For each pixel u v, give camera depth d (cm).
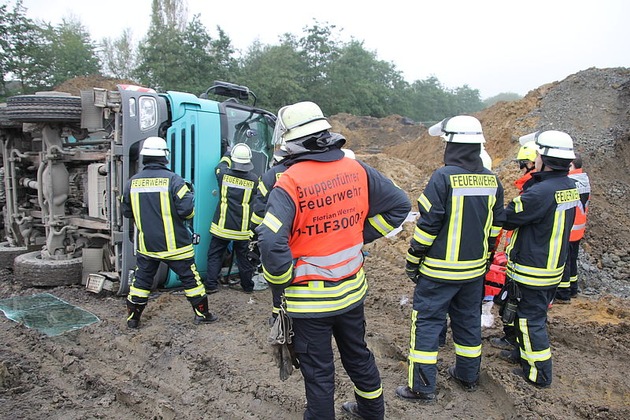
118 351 495
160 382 436
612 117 1538
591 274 783
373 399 333
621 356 502
